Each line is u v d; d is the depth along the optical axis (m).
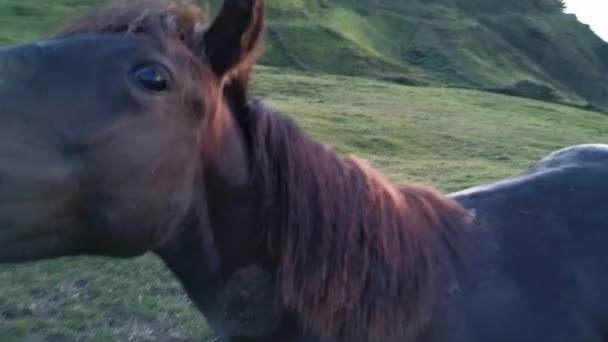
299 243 1.14
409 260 1.20
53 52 1.00
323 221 1.15
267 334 1.17
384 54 23.73
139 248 1.04
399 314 1.18
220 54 1.08
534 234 1.34
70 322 2.80
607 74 30.69
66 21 1.12
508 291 1.27
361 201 1.18
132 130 1.00
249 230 1.14
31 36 13.42
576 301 1.31
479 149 8.25
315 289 1.14
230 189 1.12
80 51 1.01
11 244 0.96
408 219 1.23
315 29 21.53
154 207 1.02
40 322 2.77
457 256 1.27
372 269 1.17
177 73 1.04
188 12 1.09
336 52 20.58
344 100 11.63
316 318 1.15
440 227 1.29
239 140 1.14
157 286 3.22
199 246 1.12
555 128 11.27
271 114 1.18
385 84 15.24
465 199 1.42
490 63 26.16
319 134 7.94
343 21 24.02
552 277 1.31
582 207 1.39
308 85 12.78
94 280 3.19
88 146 0.98
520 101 15.59
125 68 1.01
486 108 13.43
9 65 0.98
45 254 0.99
